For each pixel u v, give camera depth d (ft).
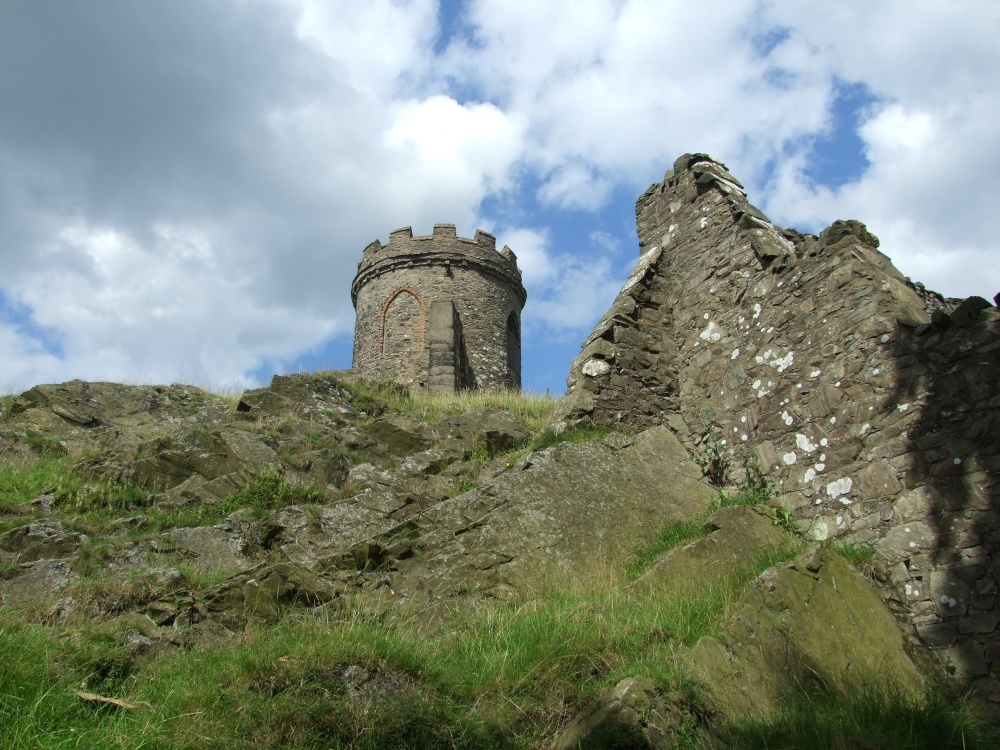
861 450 25.81
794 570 21.89
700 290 36.40
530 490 29.19
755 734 16.71
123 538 31.99
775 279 32.14
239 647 19.80
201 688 17.26
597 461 31.12
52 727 15.35
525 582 25.70
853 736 16.81
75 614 22.61
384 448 42.55
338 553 26.94
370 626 21.17
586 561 26.99
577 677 18.53
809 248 31.01
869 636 21.25
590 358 35.65
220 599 23.30
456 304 89.71
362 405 50.72
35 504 35.22
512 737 16.98
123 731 15.43
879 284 27.37
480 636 20.79
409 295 89.92
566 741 16.29
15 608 24.13
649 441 33.14
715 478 31.78
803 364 29.27
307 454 40.27
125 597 23.47
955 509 22.65
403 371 85.81
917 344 25.34
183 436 41.29
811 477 27.25
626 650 19.16
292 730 15.99
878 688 19.51
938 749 17.47
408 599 24.63
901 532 23.65
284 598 23.58
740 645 19.39
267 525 32.42
